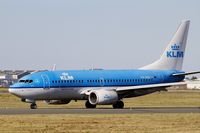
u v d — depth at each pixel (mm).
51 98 169000
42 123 107438
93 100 170500
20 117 119688
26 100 165625
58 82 168000
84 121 111625
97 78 176750
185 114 132875
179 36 197625
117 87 180375
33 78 165000
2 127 100438
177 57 197250
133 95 182375
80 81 172750
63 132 93688
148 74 188250
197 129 99875
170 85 176750
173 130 98062
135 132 94625
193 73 192000
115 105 172250
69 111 143875
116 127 101562
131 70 187250
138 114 131375
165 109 158500
